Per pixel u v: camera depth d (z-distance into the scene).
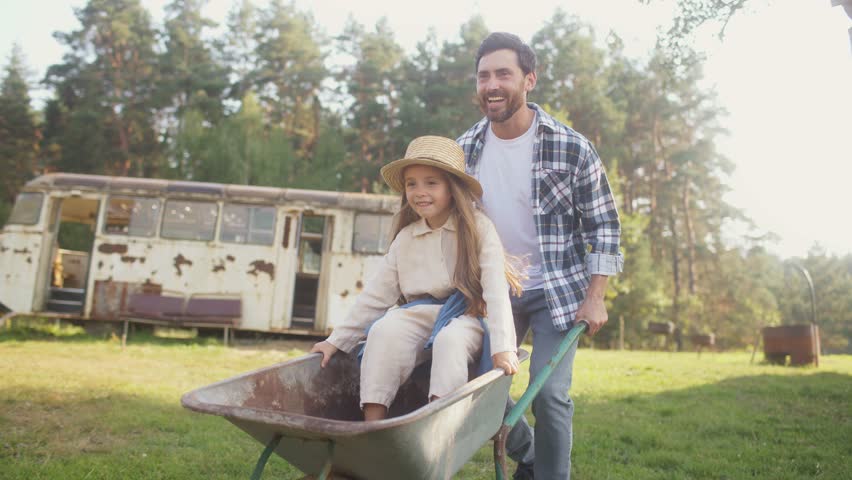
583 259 3.13
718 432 5.39
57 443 4.46
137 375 7.73
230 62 43.06
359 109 38.16
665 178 40.88
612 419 5.84
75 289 12.72
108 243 12.34
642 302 26.53
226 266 12.51
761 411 6.48
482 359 2.40
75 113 36.16
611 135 36.44
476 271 2.48
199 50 40.97
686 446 4.80
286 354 10.82
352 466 1.86
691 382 8.98
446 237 2.59
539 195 3.01
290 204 12.78
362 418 2.64
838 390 7.99
